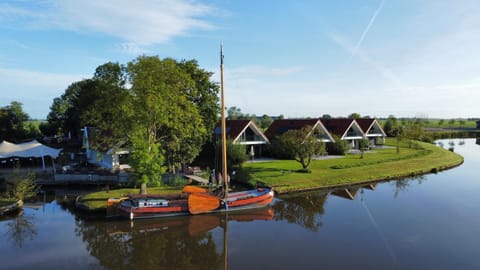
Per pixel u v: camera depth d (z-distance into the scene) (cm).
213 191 2550
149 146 2742
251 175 3425
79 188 3203
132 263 1628
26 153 3816
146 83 2595
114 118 2777
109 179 3325
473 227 2055
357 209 2494
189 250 1781
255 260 1616
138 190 2831
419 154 5150
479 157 5544
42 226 2142
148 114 2733
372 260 1595
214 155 4269
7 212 2378
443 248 1734
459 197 2827
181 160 3538
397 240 1853
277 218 2312
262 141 4712
